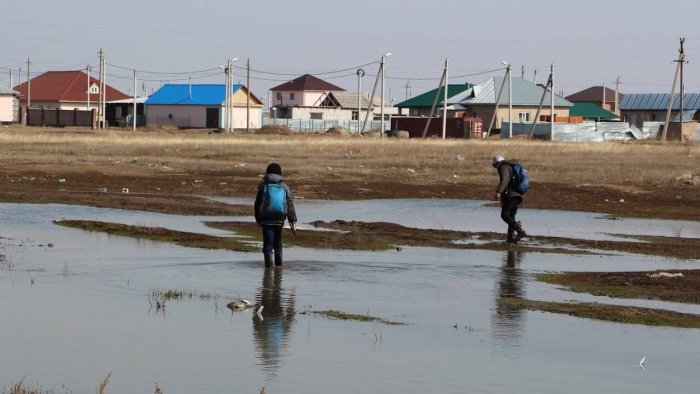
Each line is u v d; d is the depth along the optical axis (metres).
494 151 77.50
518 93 156.00
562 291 20.38
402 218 35.84
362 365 14.10
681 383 13.54
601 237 31.05
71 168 54.75
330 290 20.02
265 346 15.08
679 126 127.94
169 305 18.08
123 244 26.45
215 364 14.01
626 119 185.00
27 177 49.19
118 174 52.56
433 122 128.00
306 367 13.92
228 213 35.94
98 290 19.42
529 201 42.78
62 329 15.95
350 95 181.38
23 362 13.96
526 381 13.48
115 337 15.48
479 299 19.33
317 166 59.16
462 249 27.05
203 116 148.75
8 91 133.38
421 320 17.25
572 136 127.38
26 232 28.66
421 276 22.02
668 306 18.98
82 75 166.00
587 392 13.02
